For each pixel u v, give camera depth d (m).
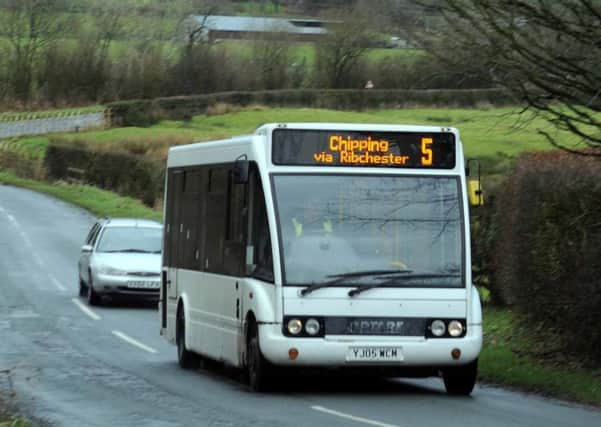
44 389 44.44
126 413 37.88
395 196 43.12
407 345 41.56
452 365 42.03
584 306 46.81
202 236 50.28
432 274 42.38
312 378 49.50
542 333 52.44
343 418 36.53
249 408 39.09
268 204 42.47
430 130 43.88
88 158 197.12
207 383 46.72
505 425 35.44
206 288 49.22
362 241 42.38
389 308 41.72
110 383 46.53
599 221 47.59
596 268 46.28
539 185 51.69
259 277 42.91
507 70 42.91
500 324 59.50
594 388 42.84
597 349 47.09
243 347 43.91
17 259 115.94
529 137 165.25
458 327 42.09
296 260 41.81
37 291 93.31
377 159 43.44
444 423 35.62
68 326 71.06
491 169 94.75
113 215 160.12
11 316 76.31
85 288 90.19
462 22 42.91
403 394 43.91
